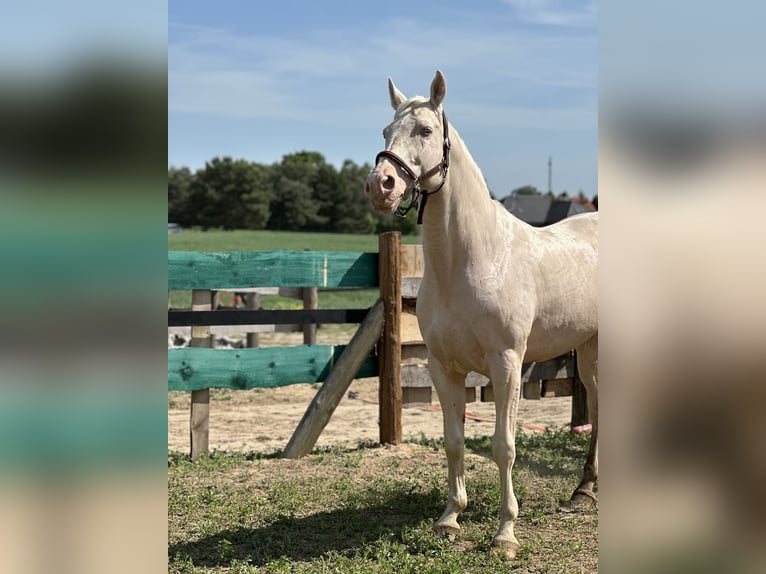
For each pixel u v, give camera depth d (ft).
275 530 14.67
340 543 14.07
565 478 18.51
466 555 13.21
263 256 21.07
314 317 21.75
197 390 20.51
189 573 12.41
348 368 21.45
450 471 14.64
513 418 13.58
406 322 22.93
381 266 21.97
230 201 233.14
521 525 15.15
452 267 13.25
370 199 12.12
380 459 20.47
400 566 12.64
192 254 20.31
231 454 20.98
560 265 14.66
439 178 12.64
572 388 24.31
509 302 13.38
